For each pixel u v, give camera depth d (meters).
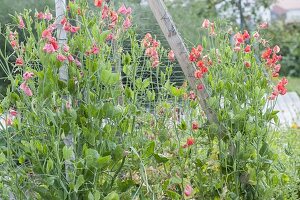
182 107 4.19
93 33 3.31
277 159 4.06
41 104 3.26
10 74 3.47
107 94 3.40
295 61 16.52
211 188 4.01
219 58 4.05
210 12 11.30
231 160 3.97
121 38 3.68
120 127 3.44
